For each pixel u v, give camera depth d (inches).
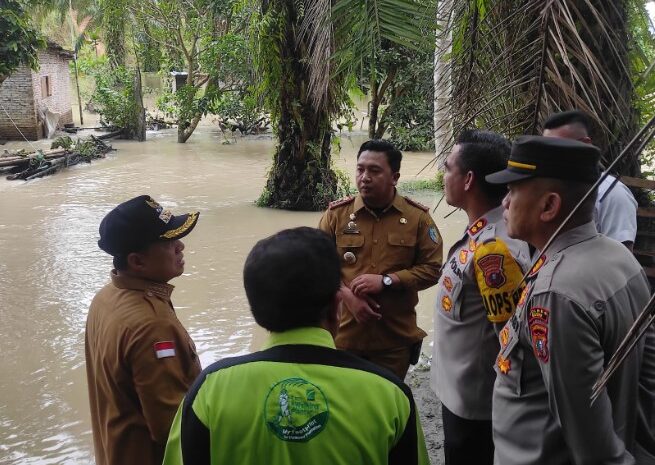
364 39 136.0
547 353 66.5
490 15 125.7
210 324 225.6
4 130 754.8
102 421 86.7
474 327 94.3
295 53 370.6
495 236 90.4
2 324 224.8
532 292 69.7
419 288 123.4
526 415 72.9
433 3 135.2
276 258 58.9
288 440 55.2
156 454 84.1
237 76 687.7
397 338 124.3
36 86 762.8
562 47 112.5
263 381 57.1
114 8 754.8
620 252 70.2
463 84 131.3
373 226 125.8
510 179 72.0
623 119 121.0
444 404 99.1
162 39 780.6
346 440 55.8
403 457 58.7
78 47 1242.6
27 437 154.9
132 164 605.0
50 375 187.3
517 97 126.1
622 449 66.9
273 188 412.2
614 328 65.8
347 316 125.2
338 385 57.2
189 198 446.6
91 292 258.1
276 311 58.8
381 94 546.6
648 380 73.2
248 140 807.1
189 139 814.5
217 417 56.5
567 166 69.2
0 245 324.8
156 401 80.0
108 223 84.7
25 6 546.3
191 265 291.3
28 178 509.7
